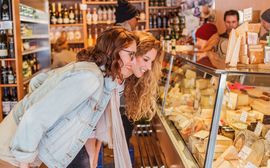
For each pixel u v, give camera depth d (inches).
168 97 131.7
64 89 62.6
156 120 144.5
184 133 102.0
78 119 66.6
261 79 75.4
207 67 85.1
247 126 84.1
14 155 63.1
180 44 174.4
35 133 61.9
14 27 170.7
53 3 291.7
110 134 75.0
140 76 81.6
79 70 63.8
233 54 83.8
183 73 120.1
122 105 122.8
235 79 76.4
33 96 67.9
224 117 83.1
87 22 287.6
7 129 70.0
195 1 210.7
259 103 85.7
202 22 185.3
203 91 94.7
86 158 75.9
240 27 84.9
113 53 68.8
